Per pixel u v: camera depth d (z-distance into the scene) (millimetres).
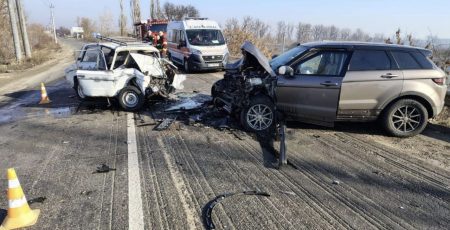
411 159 5797
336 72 6758
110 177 4930
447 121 7691
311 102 6871
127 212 4008
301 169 5297
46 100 10344
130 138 6656
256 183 4793
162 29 25281
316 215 4016
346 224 3850
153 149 6051
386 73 6656
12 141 6605
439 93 6781
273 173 5129
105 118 8234
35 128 7488
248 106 6938
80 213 3992
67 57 31844
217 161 5535
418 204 4336
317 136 6871
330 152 6039
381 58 6777
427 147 6410
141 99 8828
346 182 4895
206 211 4051
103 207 4117
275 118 7066
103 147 6172
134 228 3707
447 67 9055
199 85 12688
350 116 6836
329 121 6934
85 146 6238
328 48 6918
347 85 6613
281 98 7023
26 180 4836
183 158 5645
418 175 5176
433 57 9555
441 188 4777
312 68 6922
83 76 8633
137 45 9344
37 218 3881
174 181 4809
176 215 3959
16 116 8680
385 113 6809
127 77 8758
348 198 4438
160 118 8148
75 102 10227
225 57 16422
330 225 3822
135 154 5809
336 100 6703
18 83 15062
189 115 8281
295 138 6719
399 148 6328
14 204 3738
